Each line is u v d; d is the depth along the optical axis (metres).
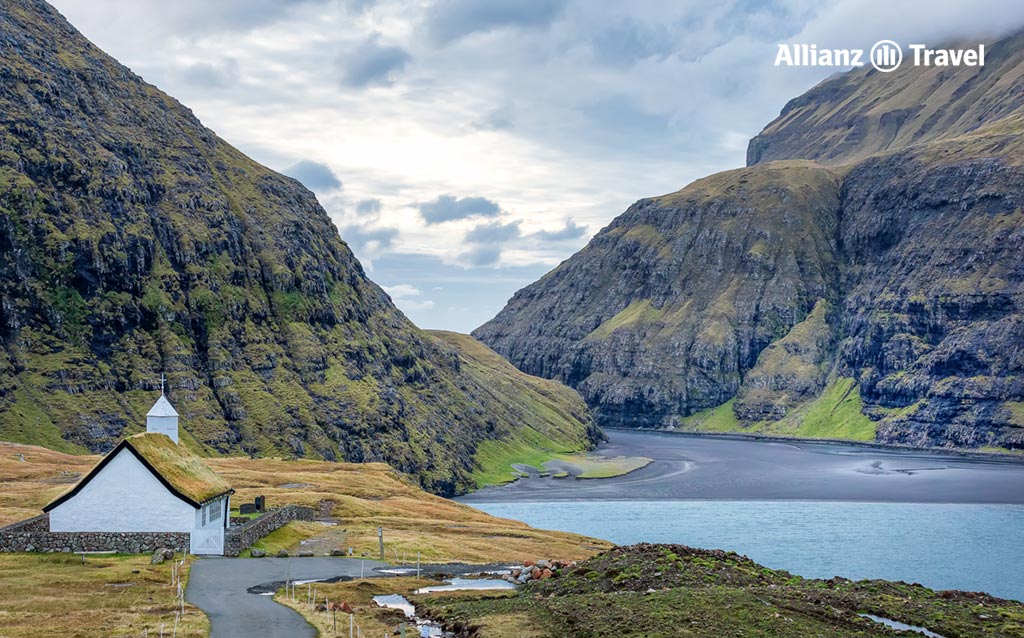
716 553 87.25
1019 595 127.44
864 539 177.25
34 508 102.94
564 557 108.12
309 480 167.38
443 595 74.25
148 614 61.22
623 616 61.94
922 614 67.00
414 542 105.44
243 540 89.62
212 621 60.91
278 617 62.47
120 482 84.44
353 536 106.75
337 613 64.88
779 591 71.31
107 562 78.56
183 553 83.62
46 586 68.31
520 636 58.41
